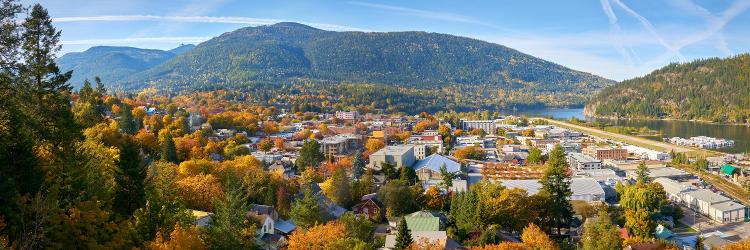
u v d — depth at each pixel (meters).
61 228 50.53
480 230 121.00
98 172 73.81
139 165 71.81
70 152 66.56
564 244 119.75
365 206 139.50
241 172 140.88
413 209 143.00
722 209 176.50
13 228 46.81
